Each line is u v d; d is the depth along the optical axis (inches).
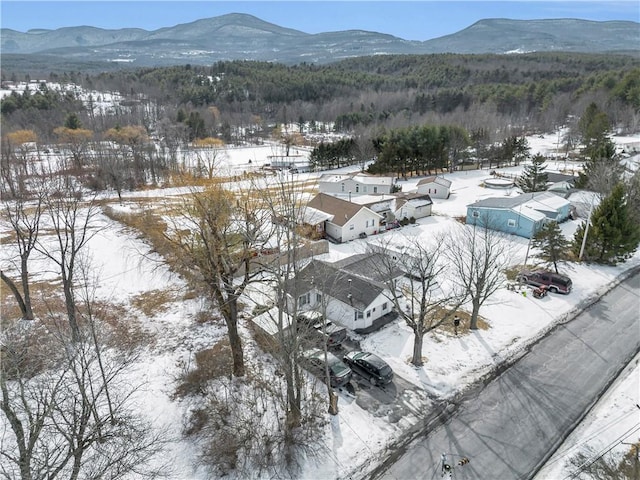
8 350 624.7
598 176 1894.7
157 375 847.1
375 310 1054.4
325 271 991.6
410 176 3016.7
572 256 1464.1
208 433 707.4
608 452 686.5
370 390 829.8
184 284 1219.9
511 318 1090.7
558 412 776.3
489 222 1744.6
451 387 839.1
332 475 652.1
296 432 709.9
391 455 687.1
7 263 1357.0
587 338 1004.6
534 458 679.7
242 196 909.2
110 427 665.6
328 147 3412.9
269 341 901.2
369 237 1734.7
